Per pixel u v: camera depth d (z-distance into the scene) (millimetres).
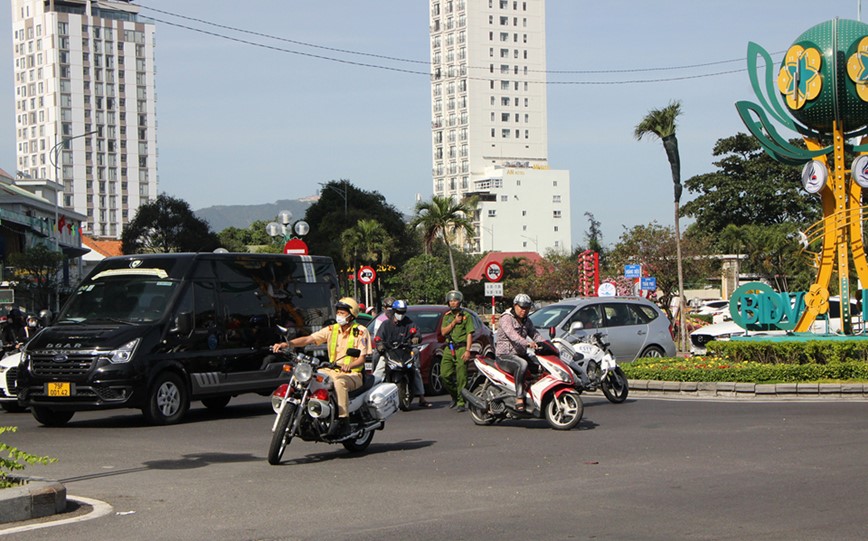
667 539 6836
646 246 53000
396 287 68375
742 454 10867
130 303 15812
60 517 7770
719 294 72562
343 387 11148
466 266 99312
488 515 7723
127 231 74188
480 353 19344
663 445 11711
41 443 12914
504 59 155375
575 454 11125
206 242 74438
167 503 8383
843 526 7199
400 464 10625
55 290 52750
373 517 7699
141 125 179375
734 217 76188
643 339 22031
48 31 170250
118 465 10766
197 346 15883
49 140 171625
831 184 22375
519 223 146375
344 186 72062
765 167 75250
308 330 18047
